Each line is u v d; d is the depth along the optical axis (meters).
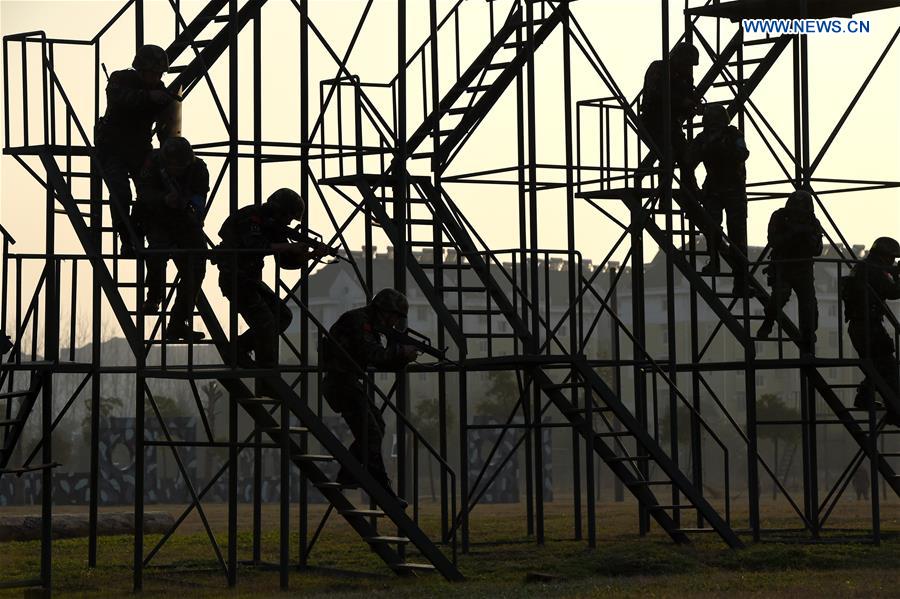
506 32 28.95
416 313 119.38
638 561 22.52
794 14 30.33
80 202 21.95
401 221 25.42
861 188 30.05
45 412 20.42
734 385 122.06
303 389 22.33
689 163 28.75
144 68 20.80
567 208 25.42
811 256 27.00
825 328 123.25
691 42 30.66
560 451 103.31
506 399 102.38
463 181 27.00
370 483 20.41
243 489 74.19
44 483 19.86
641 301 29.05
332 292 127.12
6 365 20.41
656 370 26.77
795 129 30.62
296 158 24.31
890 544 25.77
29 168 22.08
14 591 20.27
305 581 20.88
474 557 23.84
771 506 50.69
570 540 27.23
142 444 19.91
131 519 30.64
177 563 23.64
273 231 19.95
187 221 19.95
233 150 20.72
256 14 22.28
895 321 28.59
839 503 54.00
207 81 22.05
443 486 26.53
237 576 21.80
